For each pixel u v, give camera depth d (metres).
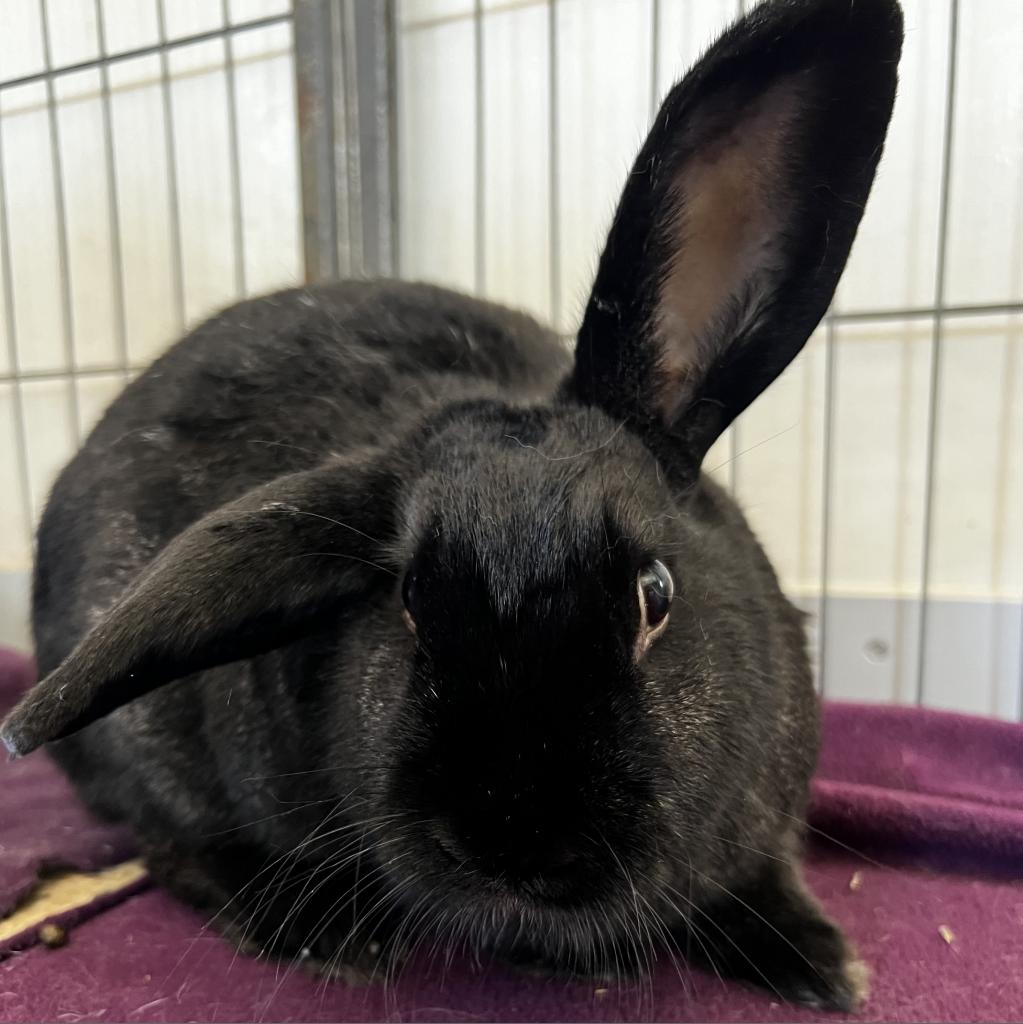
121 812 0.31
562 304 0.52
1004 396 0.48
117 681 0.18
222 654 0.21
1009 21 0.45
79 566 0.30
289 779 0.25
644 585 0.20
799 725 0.26
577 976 0.24
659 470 0.23
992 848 0.31
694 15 0.48
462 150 0.53
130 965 0.25
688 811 0.20
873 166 0.21
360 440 0.27
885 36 0.19
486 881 0.18
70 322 0.63
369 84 0.50
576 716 0.18
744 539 0.27
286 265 0.56
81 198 0.61
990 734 0.39
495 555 0.19
